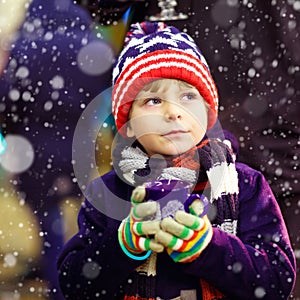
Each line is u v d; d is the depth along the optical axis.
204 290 3.95
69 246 4.23
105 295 4.00
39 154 6.68
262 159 5.48
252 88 5.55
